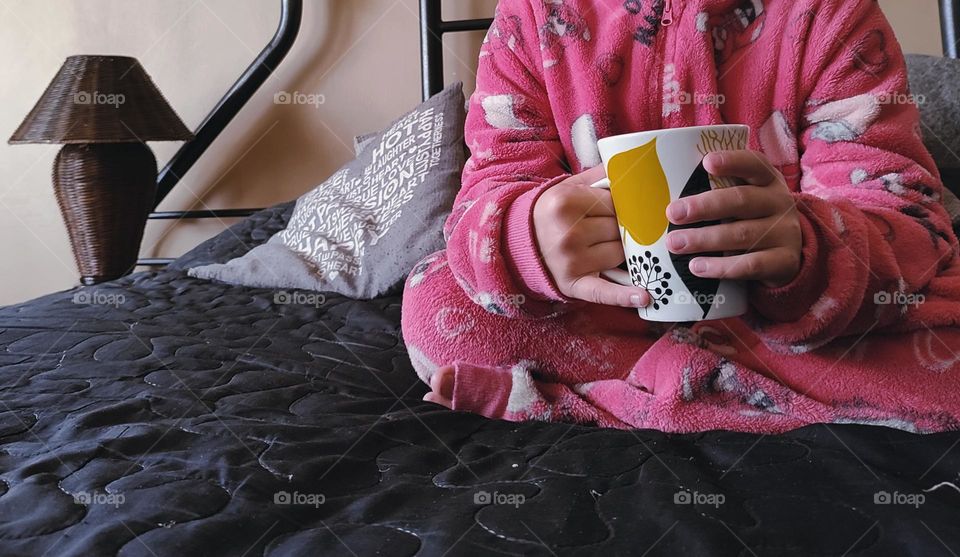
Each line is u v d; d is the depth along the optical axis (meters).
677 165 0.52
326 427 0.61
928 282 0.64
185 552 0.40
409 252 1.25
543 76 0.88
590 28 0.87
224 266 1.42
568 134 0.88
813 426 0.57
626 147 0.53
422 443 0.59
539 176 0.83
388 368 0.86
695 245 0.52
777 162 0.81
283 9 1.79
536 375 0.68
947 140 1.18
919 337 0.62
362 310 1.16
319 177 1.92
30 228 2.07
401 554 0.39
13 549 0.42
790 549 0.39
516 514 0.43
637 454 0.53
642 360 0.66
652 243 0.54
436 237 1.25
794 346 0.61
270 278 1.35
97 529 0.43
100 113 1.68
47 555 0.41
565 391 0.66
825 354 0.62
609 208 0.59
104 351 0.92
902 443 0.53
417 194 1.33
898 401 0.58
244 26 1.91
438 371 0.68
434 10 1.69
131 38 1.98
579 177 0.64
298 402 0.72
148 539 0.41
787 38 0.79
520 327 0.67
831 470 0.49
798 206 0.59
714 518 0.42
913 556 0.38
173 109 1.92
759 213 0.54
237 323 1.09
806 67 0.78
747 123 0.81
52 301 1.27
